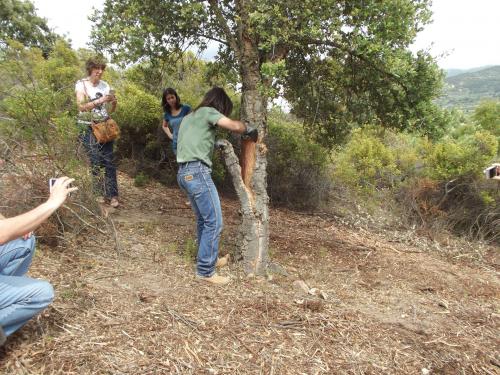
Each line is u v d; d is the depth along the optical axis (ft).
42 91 14.62
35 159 13.91
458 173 26.68
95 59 17.02
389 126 18.07
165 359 8.91
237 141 25.31
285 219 24.12
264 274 14.15
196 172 12.42
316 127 21.35
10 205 13.01
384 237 23.71
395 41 13.58
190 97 25.70
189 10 13.24
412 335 11.80
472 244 24.40
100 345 8.92
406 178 29.17
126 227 16.66
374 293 14.55
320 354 10.10
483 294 16.10
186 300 11.58
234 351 9.64
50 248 13.24
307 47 16.44
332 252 18.65
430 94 14.96
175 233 17.06
